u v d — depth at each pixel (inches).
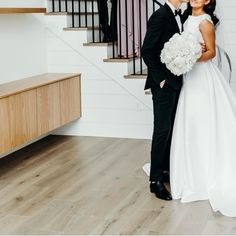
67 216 138.6
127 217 137.3
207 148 151.0
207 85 151.6
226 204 141.6
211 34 149.5
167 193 151.3
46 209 143.9
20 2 210.4
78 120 232.1
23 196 154.8
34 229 130.2
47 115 203.2
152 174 154.6
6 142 174.9
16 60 208.5
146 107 220.7
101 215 138.9
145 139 223.5
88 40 226.7
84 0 257.9
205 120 150.9
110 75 223.3
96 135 230.7
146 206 145.3
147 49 145.9
